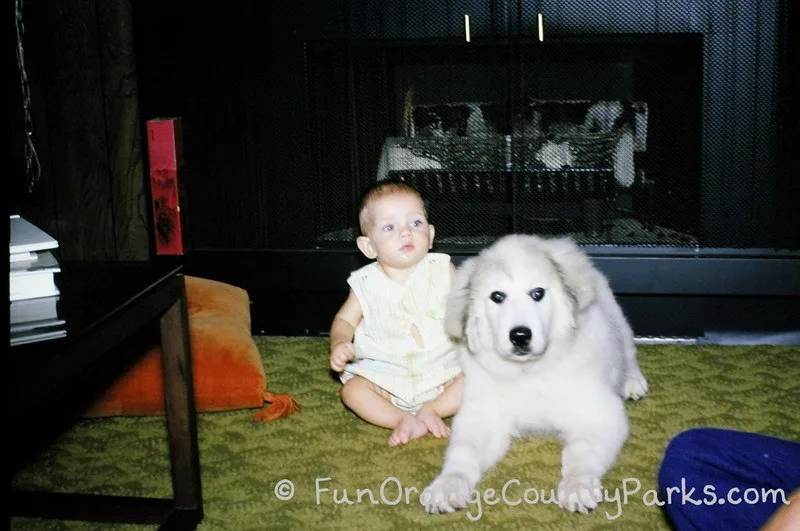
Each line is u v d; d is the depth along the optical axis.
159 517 1.65
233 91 2.56
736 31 2.32
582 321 1.82
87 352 1.27
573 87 2.45
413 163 2.54
